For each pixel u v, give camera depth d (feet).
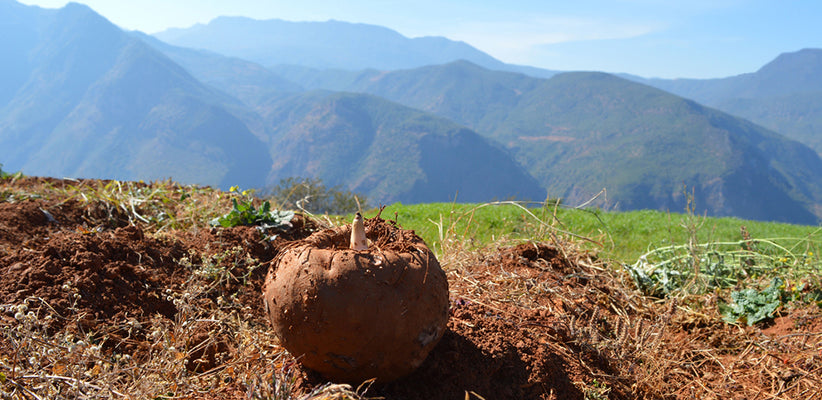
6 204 4.42
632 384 2.79
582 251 4.63
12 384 1.95
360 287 2.01
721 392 2.88
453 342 2.56
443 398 2.33
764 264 4.93
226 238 3.77
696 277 4.43
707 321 3.74
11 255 2.97
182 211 4.80
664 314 3.54
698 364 3.20
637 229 8.36
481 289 3.53
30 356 2.16
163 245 3.52
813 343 3.27
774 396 2.83
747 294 3.93
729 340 3.47
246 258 3.53
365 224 2.48
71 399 2.07
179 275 3.25
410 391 2.32
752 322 3.70
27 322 2.21
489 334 2.74
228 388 2.31
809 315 3.58
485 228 7.36
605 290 3.95
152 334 2.50
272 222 4.25
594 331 3.05
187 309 2.70
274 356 2.56
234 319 2.94
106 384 2.07
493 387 2.45
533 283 3.66
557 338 2.93
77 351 2.17
